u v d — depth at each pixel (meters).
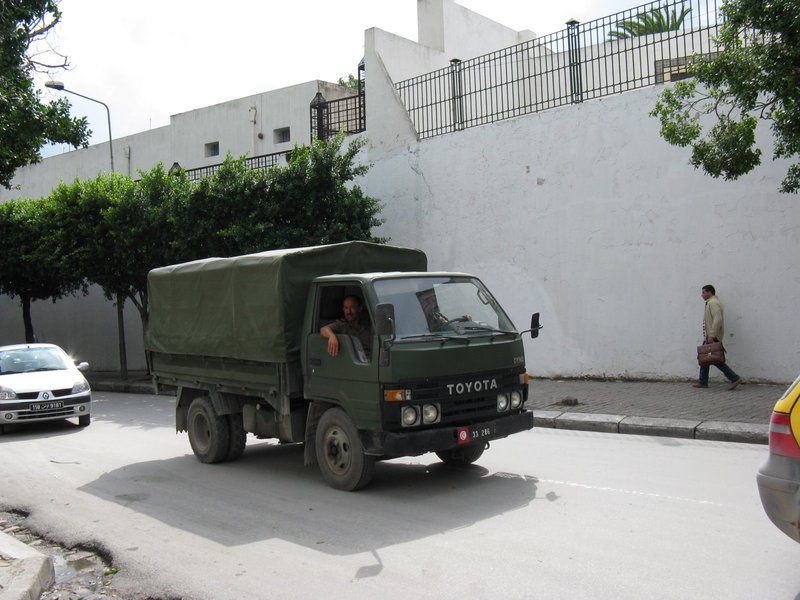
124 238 20.17
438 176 17.75
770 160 12.60
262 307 8.02
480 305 7.89
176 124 33.59
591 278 15.02
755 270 12.86
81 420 13.91
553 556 5.24
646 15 14.58
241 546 5.93
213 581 5.20
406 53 20.48
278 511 6.88
